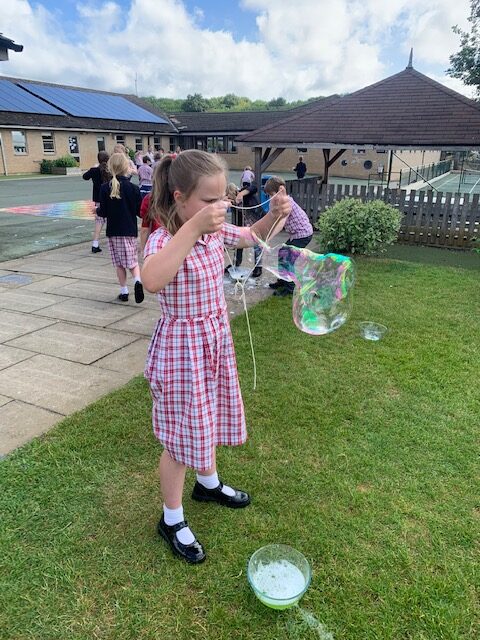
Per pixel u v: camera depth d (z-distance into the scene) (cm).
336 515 205
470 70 1180
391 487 221
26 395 304
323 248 757
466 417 278
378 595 168
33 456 240
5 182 2145
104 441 253
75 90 3372
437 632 156
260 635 156
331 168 3012
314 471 233
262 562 178
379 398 300
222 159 153
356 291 535
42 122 2697
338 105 1065
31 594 169
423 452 247
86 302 492
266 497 216
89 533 195
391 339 393
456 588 171
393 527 198
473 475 229
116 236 459
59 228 963
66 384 319
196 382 167
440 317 447
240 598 168
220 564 181
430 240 863
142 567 180
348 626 158
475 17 1140
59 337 399
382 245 741
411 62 1085
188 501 215
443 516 204
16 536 192
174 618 161
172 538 187
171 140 3672
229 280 574
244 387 313
